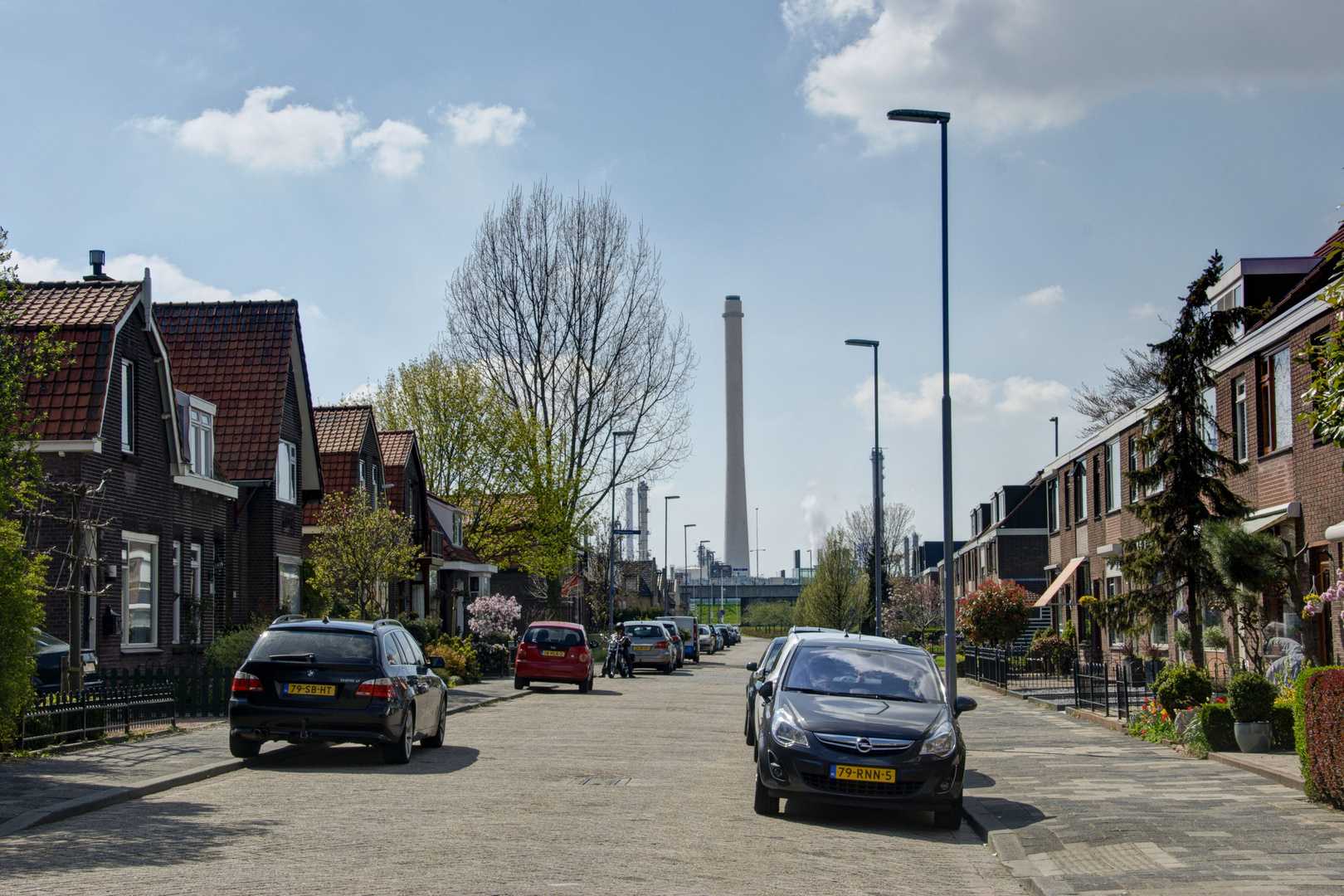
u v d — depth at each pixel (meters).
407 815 10.24
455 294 46.56
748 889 7.71
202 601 25.05
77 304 22.22
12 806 9.99
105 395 20.91
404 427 49.78
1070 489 40.94
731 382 135.38
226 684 19.56
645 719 21.69
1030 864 8.98
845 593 69.06
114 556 21.62
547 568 46.06
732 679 39.81
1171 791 12.47
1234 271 25.06
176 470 24.30
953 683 20.27
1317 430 11.01
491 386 46.88
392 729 13.77
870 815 11.55
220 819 9.90
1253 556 18.73
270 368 30.56
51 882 7.32
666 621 49.88
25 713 13.48
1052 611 44.88
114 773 12.13
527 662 30.14
